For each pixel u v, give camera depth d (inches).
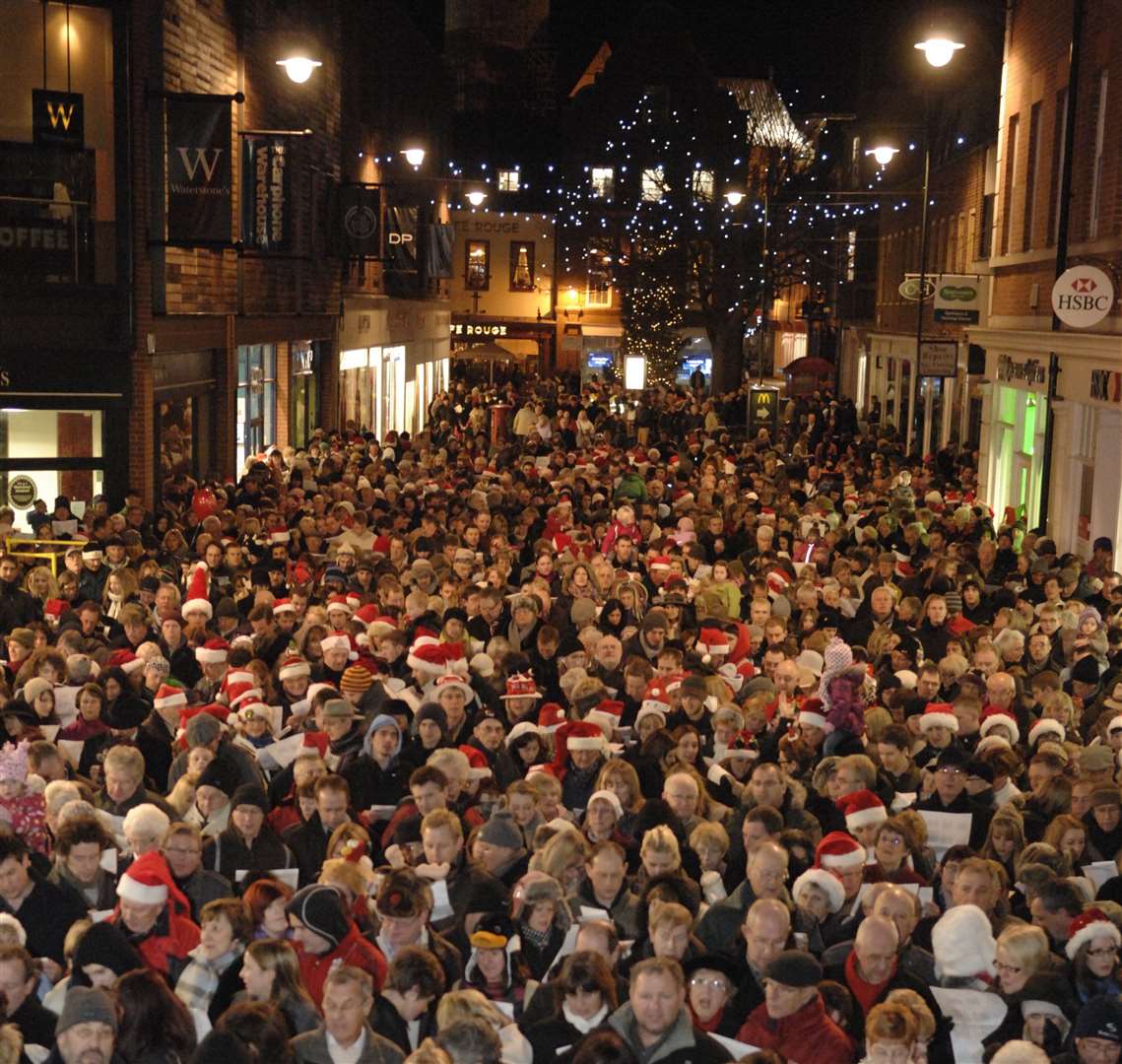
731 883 376.2
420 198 2089.1
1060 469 1063.0
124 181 957.8
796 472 1344.7
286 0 1311.5
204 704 489.1
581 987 274.5
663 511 941.2
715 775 445.1
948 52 912.3
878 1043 258.8
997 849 382.3
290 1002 277.6
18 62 941.2
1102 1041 265.0
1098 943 299.3
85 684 475.2
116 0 941.8
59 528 805.9
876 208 2504.9
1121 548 939.3
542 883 313.3
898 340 2213.3
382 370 1888.5
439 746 446.9
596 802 377.1
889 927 296.5
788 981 274.4
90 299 954.1
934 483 1266.0
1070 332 1018.7
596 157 2859.3
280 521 805.9
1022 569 771.4
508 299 2866.6
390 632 542.6
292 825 394.9
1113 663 613.3
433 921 335.0
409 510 911.0
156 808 348.5
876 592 666.2
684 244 2559.1
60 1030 257.4
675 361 2554.1
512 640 603.2
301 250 1381.6
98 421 971.9
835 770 406.9
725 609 642.8
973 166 1640.0
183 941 314.8
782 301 3503.9
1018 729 504.4
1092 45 999.0
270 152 1100.5
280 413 1396.4
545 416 1827.0
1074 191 1029.8
